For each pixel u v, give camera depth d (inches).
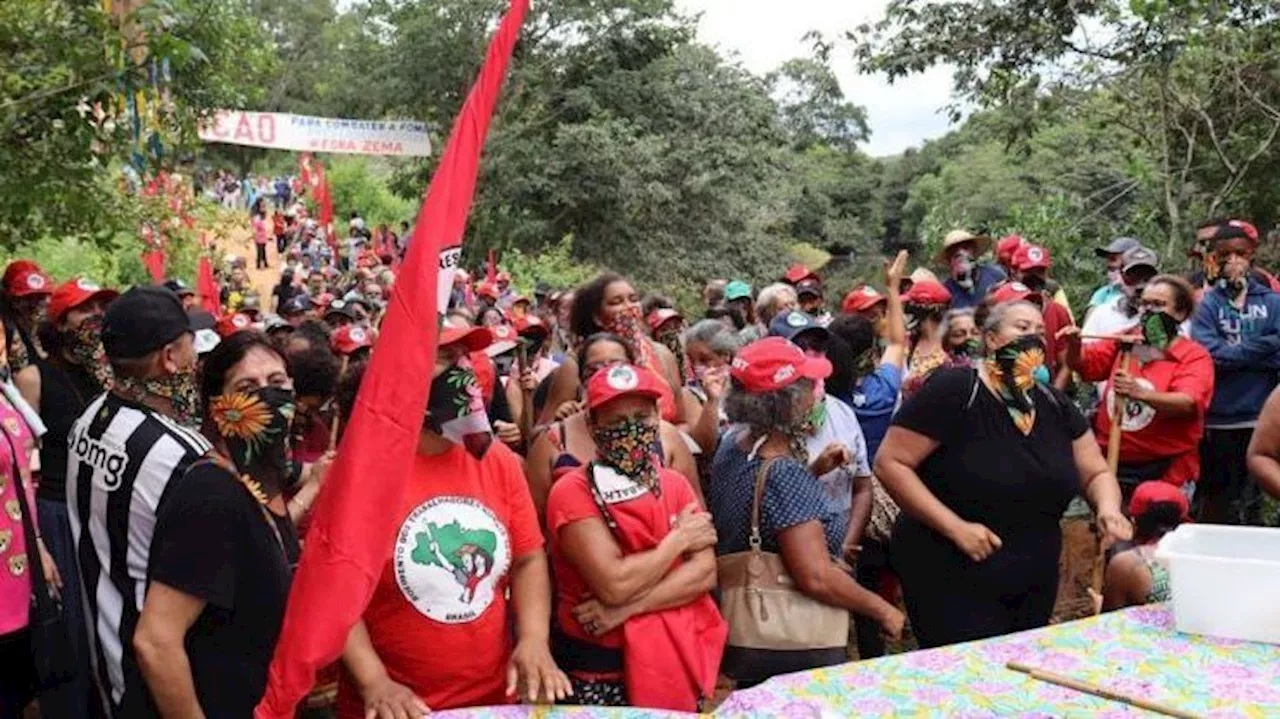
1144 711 94.9
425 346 88.3
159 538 102.5
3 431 144.4
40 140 245.6
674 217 1121.4
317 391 169.9
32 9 235.5
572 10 1096.2
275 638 105.6
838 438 182.2
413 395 87.8
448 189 89.4
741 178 1130.0
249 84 309.4
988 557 144.1
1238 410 235.8
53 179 245.4
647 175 1075.9
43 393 173.9
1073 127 539.5
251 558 104.2
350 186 1692.9
